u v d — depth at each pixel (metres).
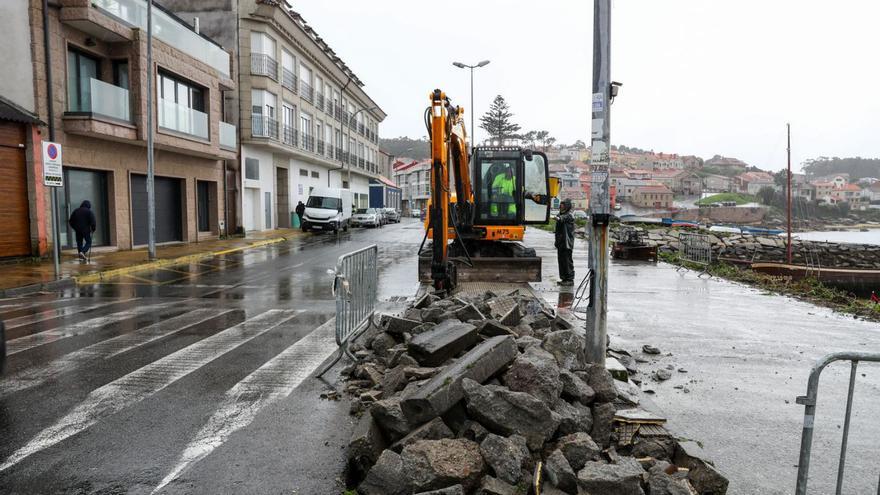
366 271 7.74
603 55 5.19
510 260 12.95
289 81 36.81
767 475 3.78
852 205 146.12
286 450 4.05
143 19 20.19
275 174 36.28
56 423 4.54
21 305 10.34
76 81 18.58
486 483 3.16
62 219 17.83
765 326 8.59
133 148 20.81
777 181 157.00
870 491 3.60
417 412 3.80
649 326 8.52
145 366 6.16
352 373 5.79
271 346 7.11
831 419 4.81
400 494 3.20
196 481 3.60
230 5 31.16
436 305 7.37
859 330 8.34
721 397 5.32
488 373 4.04
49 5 16.83
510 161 14.09
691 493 3.09
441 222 8.91
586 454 3.41
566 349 4.92
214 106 25.19
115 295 11.62
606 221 5.37
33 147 16.28
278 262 18.42
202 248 22.09
